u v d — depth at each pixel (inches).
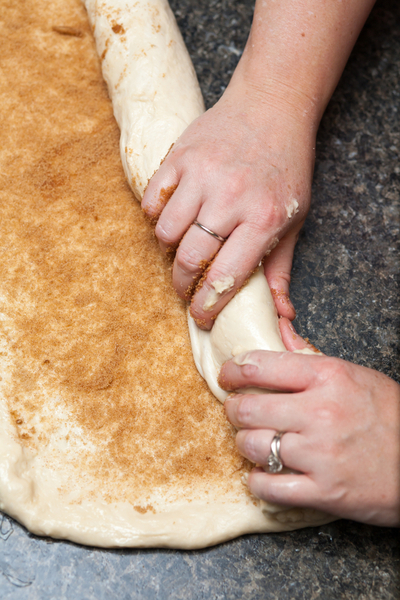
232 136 32.7
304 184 33.4
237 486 32.6
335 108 45.8
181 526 31.0
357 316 39.2
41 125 41.2
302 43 35.0
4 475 30.4
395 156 44.9
